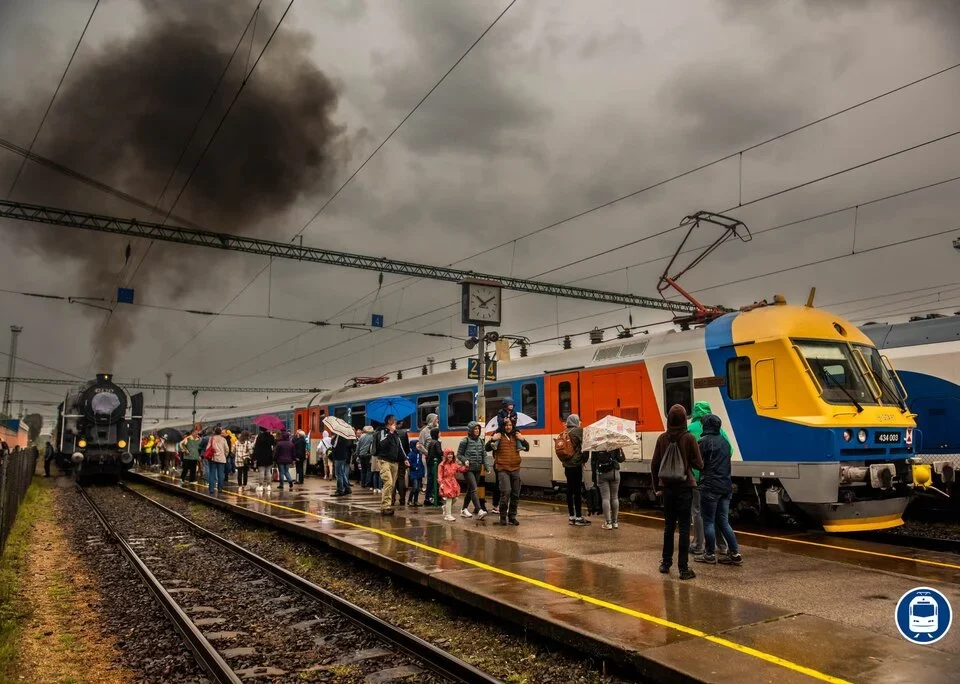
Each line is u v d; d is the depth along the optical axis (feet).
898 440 34.86
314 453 90.79
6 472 37.93
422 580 25.39
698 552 27.91
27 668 19.60
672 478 24.18
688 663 15.83
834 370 35.12
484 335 49.80
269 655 20.89
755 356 36.47
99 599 28.30
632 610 20.13
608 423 34.60
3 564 33.19
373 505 48.16
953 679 14.82
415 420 68.64
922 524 40.42
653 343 44.04
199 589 29.76
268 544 39.73
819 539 33.09
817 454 32.96
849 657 16.17
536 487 56.13
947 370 40.32
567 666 18.40
